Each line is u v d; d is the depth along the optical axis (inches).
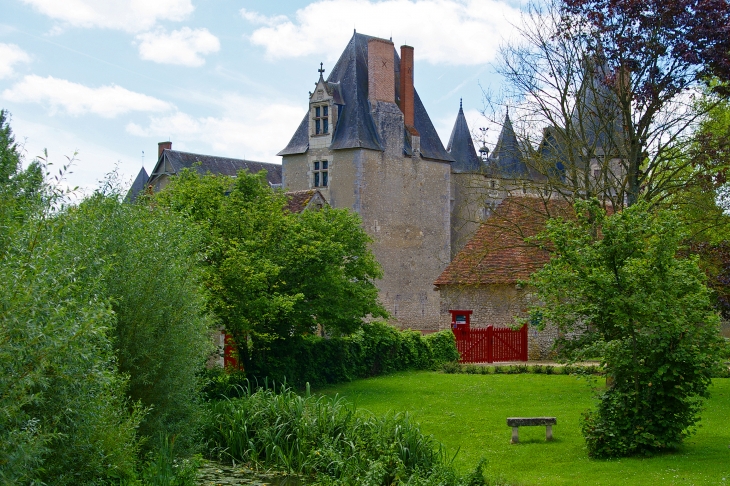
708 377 549.6
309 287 916.0
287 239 900.6
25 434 335.3
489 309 1348.4
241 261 823.7
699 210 923.4
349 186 1861.5
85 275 458.6
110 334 521.0
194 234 636.1
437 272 2022.6
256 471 604.7
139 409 505.0
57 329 337.7
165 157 2218.3
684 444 588.1
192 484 522.9
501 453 599.2
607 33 896.9
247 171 1016.9
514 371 1124.5
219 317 832.9
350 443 581.9
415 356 1167.0
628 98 901.2
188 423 585.9
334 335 981.2
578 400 834.2
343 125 1904.5
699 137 894.4
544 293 583.5
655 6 857.5
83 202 542.0
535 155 957.2
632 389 564.7
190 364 584.4
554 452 593.0
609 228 552.1
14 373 327.0
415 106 2075.5
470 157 2311.8
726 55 835.4
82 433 418.6
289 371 936.3
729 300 866.1
